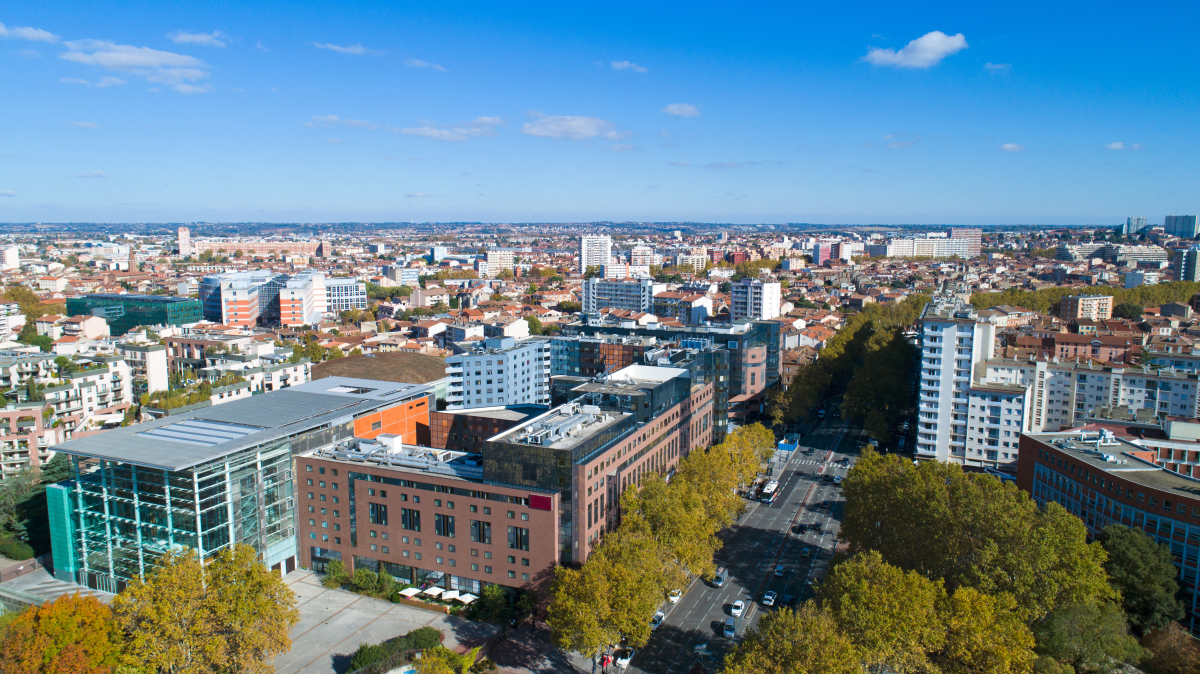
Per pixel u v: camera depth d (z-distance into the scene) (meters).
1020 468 190.75
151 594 115.88
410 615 146.75
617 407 174.50
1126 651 115.88
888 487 151.88
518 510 143.50
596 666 130.88
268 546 159.00
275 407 181.12
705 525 157.62
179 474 143.75
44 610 110.00
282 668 130.00
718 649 136.12
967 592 117.69
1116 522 153.50
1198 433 187.25
